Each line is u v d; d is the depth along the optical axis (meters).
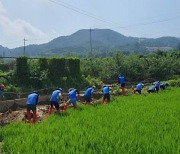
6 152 13.19
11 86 31.69
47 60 37.94
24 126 17.25
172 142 12.97
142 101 27.94
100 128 15.88
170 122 17.84
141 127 16.08
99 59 56.47
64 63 39.59
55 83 37.66
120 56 54.28
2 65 39.34
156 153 11.92
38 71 36.25
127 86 48.56
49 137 14.31
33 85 35.00
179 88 43.25
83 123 17.70
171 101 28.05
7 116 22.47
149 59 59.41
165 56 72.00
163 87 40.84
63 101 29.39
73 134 14.88
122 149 12.32
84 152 12.22
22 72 34.47
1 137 15.98
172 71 60.69
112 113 21.03
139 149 12.16
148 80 56.25
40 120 21.52
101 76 51.75
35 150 12.59
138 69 55.44
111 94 35.44
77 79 41.25
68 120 18.53
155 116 19.69
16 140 13.99
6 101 26.38
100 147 12.56
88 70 51.78
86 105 24.91
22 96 31.95
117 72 52.50
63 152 12.27
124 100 28.92
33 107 19.91
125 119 18.50
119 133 14.71
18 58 34.47
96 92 35.62
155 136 14.20
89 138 13.94
